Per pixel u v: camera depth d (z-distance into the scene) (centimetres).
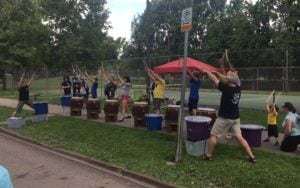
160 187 796
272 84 2998
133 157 1009
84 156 1050
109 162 973
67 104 2105
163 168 889
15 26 4072
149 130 1382
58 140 1285
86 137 1308
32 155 1107
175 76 3025
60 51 4291
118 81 1925
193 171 855
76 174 901
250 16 5684
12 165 988
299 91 2797
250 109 2131
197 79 1457
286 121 1038
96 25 4556
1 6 4528
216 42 6388
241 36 5703
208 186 761
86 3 4506
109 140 1236
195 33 7675
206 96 3078
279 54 3372
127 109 1855
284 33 4919
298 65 3441
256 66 3297
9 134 1470
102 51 4516
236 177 797
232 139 1189
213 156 980
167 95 2839
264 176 799
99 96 2938
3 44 4050
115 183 828
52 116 1866
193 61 1764
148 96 2028
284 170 845
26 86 1736
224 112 924
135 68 2878
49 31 4266
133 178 862
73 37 4350
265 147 1098
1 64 4131
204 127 988
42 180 852
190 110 1454
